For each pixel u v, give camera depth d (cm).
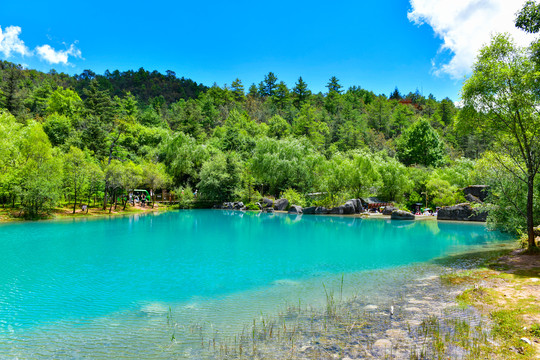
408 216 3388
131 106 9425
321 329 661
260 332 653
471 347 546
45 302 861
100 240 1916
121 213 3653
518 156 1565
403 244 1880
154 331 667
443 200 3994
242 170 5094
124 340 622
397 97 16875
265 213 4188
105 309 811
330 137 8656
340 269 1260
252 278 1126
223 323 712
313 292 953
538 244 1470
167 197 5050
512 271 1118
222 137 7350
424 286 991
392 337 607
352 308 795
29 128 3384
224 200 4925
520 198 1794
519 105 1286
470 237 2156
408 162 6938
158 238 2042
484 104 1397
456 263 1335
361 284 1035
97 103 6762
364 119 10919
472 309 752
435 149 6588
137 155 5831
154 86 16975
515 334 588
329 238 2122
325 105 12325
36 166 2900
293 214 4066
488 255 1485
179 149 5134
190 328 683
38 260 1369
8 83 6259
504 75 1305
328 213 4031
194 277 1136
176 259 1434
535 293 840
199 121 9331
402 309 774
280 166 4866
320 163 5056
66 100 7112
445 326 652
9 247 1647
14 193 2875
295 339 613
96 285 1027
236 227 2702
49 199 2862
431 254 1562
